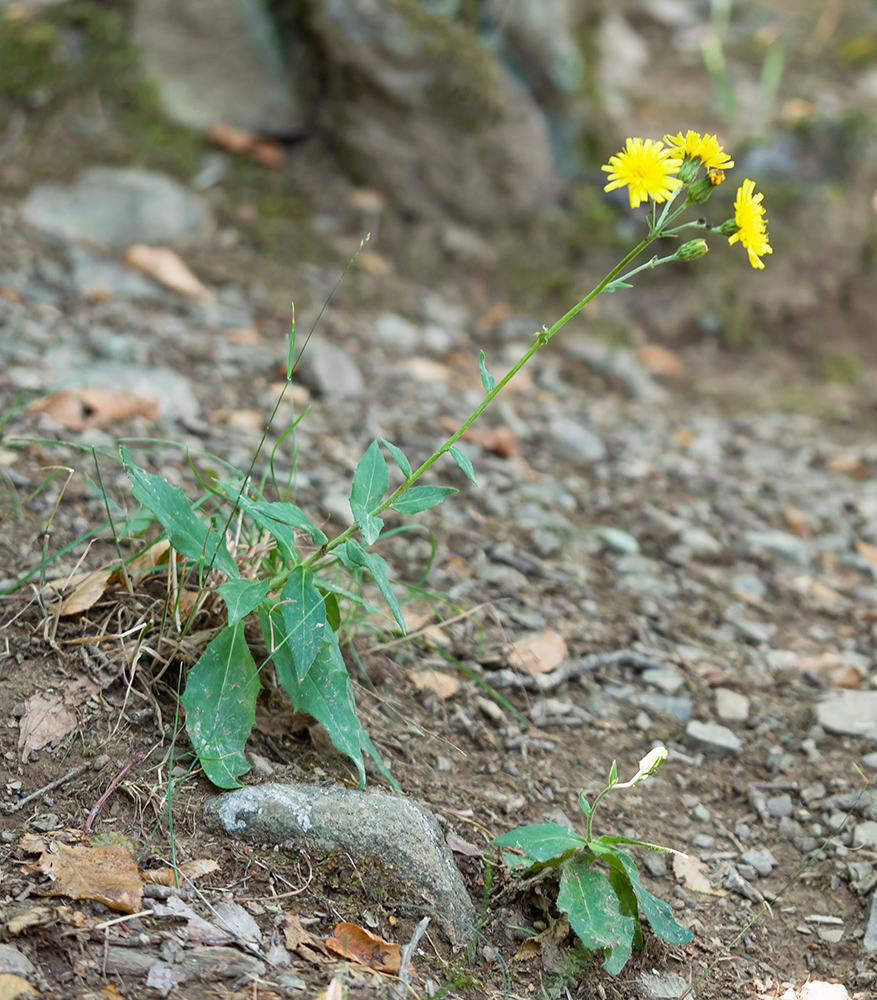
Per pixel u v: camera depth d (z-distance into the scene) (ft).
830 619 4.32
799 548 4.50
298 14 6.30
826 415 5.94
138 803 3.43
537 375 5.67
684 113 7.07
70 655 3.57
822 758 3.86
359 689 3.76
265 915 3.34
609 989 3.42
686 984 3.45
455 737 3.76
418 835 3.44
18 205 5.47
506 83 6.43
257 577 3.63
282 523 3.55
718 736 3.87
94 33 5.98
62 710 3.51
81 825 3.39
